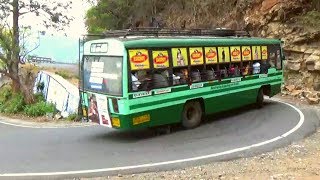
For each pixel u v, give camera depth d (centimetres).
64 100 2145
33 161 1125
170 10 3656
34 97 2469
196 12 3334
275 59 2000
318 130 1496
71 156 1168
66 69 3394
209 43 1555
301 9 2625
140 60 1293
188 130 1473
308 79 2427
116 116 1282
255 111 1833
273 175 962
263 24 2739
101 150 1228
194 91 1481
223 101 1631
